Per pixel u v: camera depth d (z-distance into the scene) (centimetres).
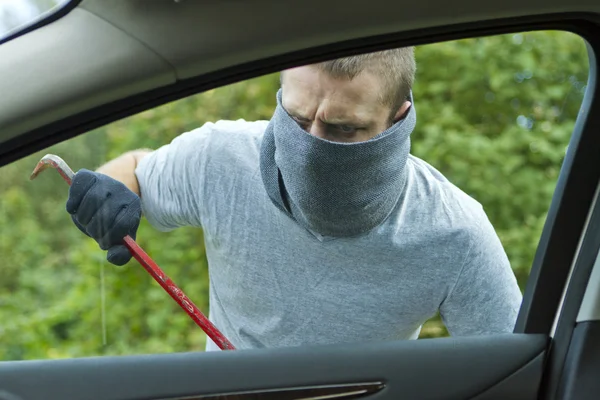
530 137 459
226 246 203
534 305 182
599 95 170
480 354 175
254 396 163
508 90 465
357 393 168
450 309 206
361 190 188
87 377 156
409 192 201
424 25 141
